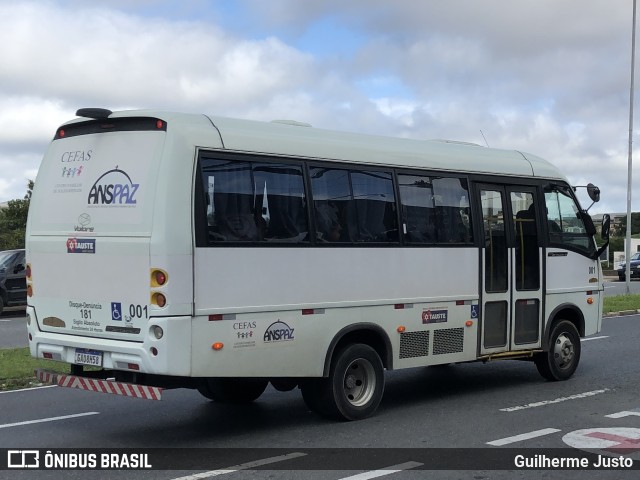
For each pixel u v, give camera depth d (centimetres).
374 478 631
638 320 1970
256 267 751
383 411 899
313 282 802
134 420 863
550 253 1076
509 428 808
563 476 639
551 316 1073
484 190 1001
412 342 902
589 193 1117
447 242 945
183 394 1023
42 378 795
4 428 823
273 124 812
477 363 1291
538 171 1077
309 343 798
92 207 756
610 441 751
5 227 4375
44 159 821
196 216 709
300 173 800
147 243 700
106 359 732
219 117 764
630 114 2928
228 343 727
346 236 837
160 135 716
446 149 974
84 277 758
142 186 716
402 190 901
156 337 692
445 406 927
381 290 868
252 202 755
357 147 862
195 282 704
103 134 761
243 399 956
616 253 5312
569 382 1093
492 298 996
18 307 2212
